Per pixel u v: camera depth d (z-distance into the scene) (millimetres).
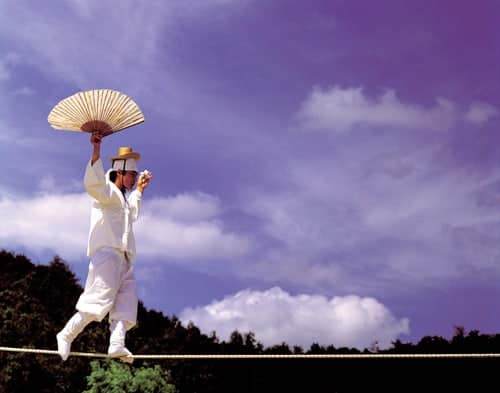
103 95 6254
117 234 6582
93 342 28156
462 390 28062
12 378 25984
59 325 30125
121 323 6492
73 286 33812
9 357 26484
